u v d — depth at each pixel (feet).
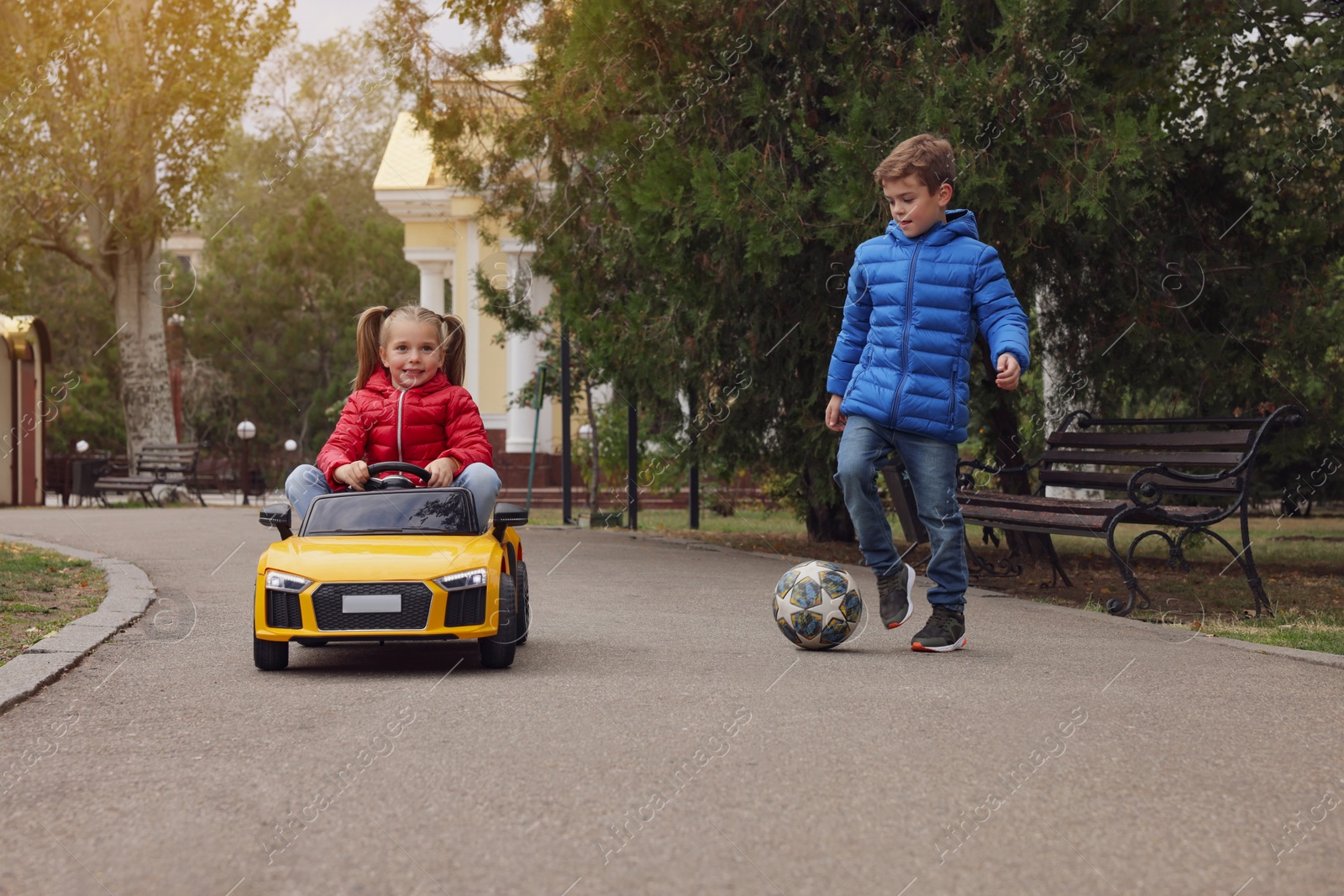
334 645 22.86
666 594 31.24
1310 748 14.01
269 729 14.88
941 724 15.03
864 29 35.96
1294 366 41.34
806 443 41.63
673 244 39.27
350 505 21.33
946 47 34.17
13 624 23.59
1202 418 31.04
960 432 21.33
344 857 10.09
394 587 18.94
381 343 23.73
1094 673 18.95
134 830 10.82
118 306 96.84
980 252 21.25
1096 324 41.86
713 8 37.63
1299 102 37.52
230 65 89.10
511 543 22.00
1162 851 10.32
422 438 23.30
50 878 9.64
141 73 86.94
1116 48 38.68
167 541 46.70
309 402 163.84
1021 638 23.20
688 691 17.33
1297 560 45.70
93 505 91.20
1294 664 20.06
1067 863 9.99
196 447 89.40
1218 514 28.14
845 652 21.35
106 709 16.22
